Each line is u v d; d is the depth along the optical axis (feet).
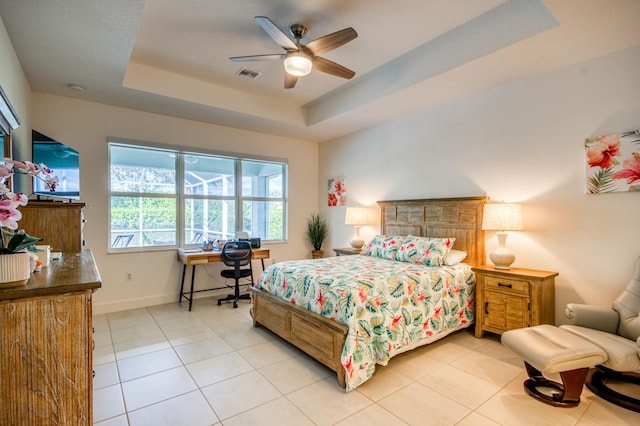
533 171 10.56
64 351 4.21
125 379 8.02
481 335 10.57
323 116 15.15
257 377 8.15
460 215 12.31
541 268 10.39
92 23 7.42
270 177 18.24
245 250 14.33
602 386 7.46
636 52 8.54
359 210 15.90
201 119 14.93
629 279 8.68
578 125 9.58
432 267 10.96
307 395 7.36
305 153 19.34
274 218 18.44
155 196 14.52
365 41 9.83
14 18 7.16
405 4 8.08
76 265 5.88
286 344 10.18
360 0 7.89
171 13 8.36
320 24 8.89
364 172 16.79
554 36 8.00
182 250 14.56
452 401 7.11
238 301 14.93
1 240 4.39
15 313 3.95
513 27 8.29
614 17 7.17
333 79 12.70
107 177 13.11
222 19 8.64
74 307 4.26
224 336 10.78
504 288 9.93
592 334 7.38
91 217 12.80
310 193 19.58
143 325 11.74
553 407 6.85
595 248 9.29
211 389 7.60
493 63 9.46
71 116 12.30
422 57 10.61
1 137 7.04
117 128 13.25
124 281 13.61
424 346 9.99
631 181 8.61
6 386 3.94
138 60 11.13
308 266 11.12
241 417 6.56
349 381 7.43
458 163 12.65
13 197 4.10
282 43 8.10
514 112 11.00
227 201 16.62
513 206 10.35
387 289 8.83
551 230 10.17
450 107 12.89
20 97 9.40
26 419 4.04
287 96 14.58
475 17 8.78
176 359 9.11
